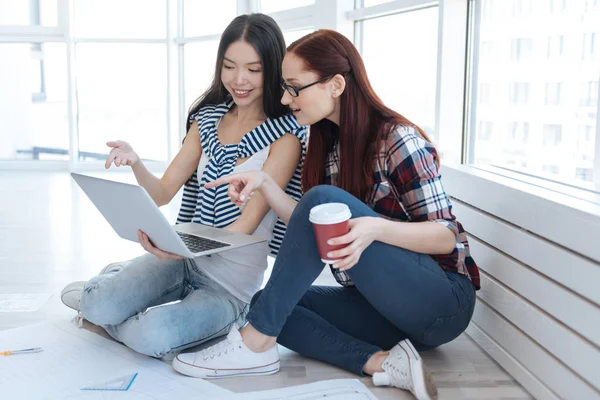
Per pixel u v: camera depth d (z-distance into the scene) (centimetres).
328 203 146
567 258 148
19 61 648
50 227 381
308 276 159
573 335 147
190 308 179
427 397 157
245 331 170
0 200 473
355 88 166
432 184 162
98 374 169
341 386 162
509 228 177
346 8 355
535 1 203
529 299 166
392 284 157
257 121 202
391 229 151
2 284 263
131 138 663
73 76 643
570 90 184
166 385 163
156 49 650
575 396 146
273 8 486
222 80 198
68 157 662
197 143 212
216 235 177
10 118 655
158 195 207
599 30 169
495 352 187
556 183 185
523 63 212
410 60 304
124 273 184
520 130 214
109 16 644
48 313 223
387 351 170
